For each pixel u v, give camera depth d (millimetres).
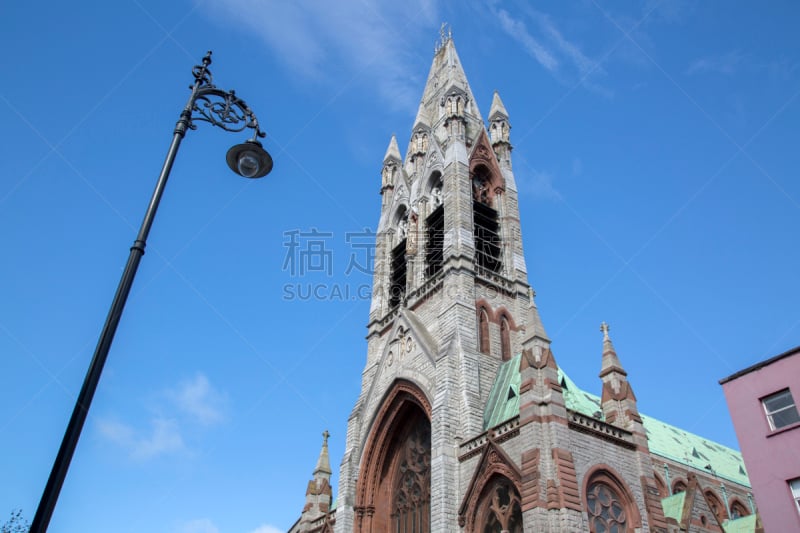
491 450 46906
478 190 75375
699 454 88125
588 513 43062
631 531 44594
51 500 15820
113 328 18406
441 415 53000
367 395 65562
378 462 61188
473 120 82688
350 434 64062
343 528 58031
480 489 46844
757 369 44781
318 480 71312
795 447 41406
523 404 46062
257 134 25375
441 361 57031
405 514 57594
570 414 46281
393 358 65000
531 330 50969
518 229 73312
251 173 25281
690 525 51156
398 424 61812
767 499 41812
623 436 48625
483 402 55906
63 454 16375
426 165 78312
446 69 87312
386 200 86562
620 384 53000
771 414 43531
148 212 20531
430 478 56062
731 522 58938
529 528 40625
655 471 76562
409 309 68062
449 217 68500
